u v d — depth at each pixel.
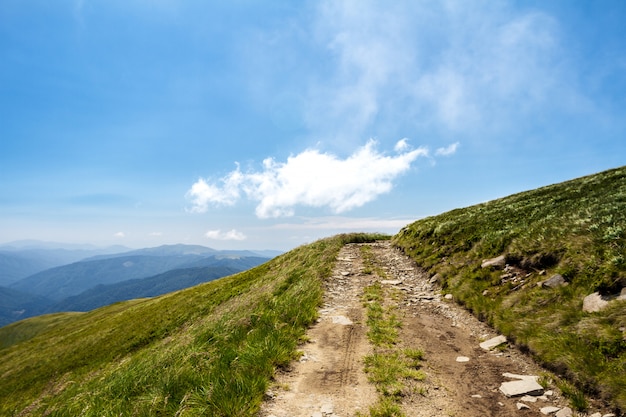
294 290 16.23
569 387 7.04
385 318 12.57
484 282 14.11
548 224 15.55
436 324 12.07
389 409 6.50
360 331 11.29
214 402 6.46
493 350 9.60
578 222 13.77
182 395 6.90
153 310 46.09
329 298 15.75
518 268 13.77
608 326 7.72
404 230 35.09
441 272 17.81
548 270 12.02
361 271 21.77
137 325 39.62
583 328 8.16
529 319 9.87
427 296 15.70
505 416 6.40
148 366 9.74
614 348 7.17
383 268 22.84
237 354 8.55
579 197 21.70
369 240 39.56
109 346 35.66
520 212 21.84
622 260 9.38
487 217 23.53
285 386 7.62
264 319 11.42
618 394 6.18
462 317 12.70
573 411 6.36
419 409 6.63
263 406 6.73
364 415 6.45
